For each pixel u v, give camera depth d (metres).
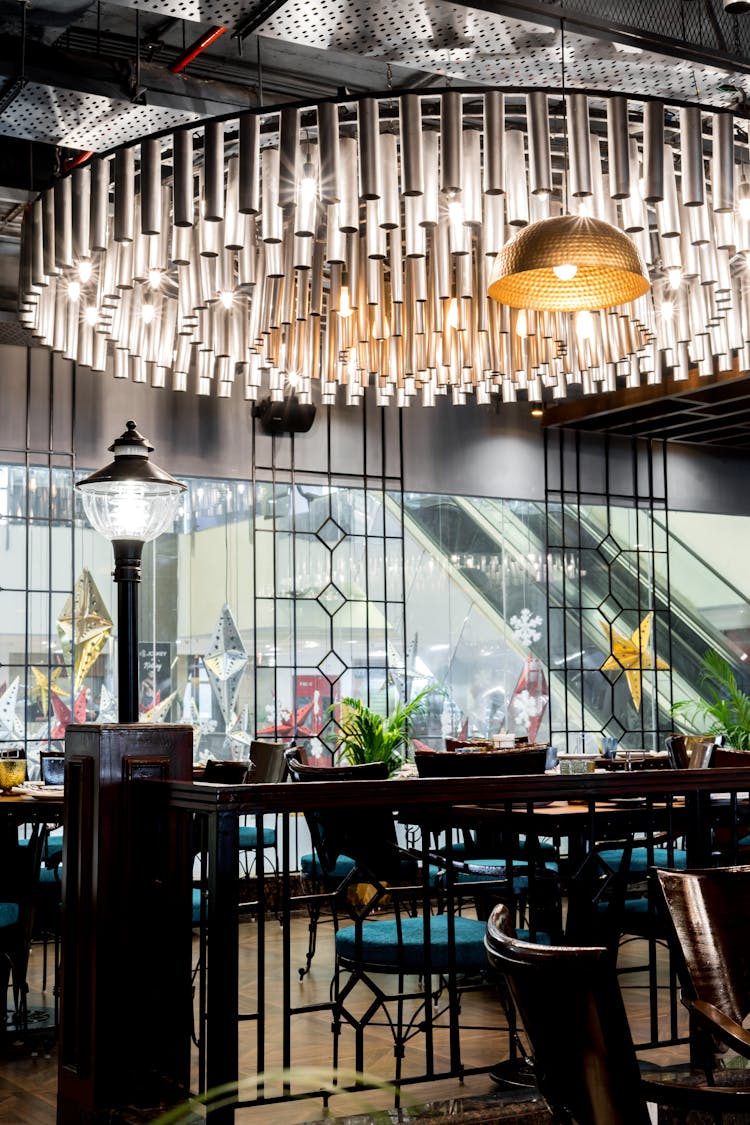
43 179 5.48
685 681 10.27
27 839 6.21
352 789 2.92
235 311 5.37
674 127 4.13
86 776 3.10
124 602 3.53
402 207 4.61
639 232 4.13
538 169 3.49
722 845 5.09
